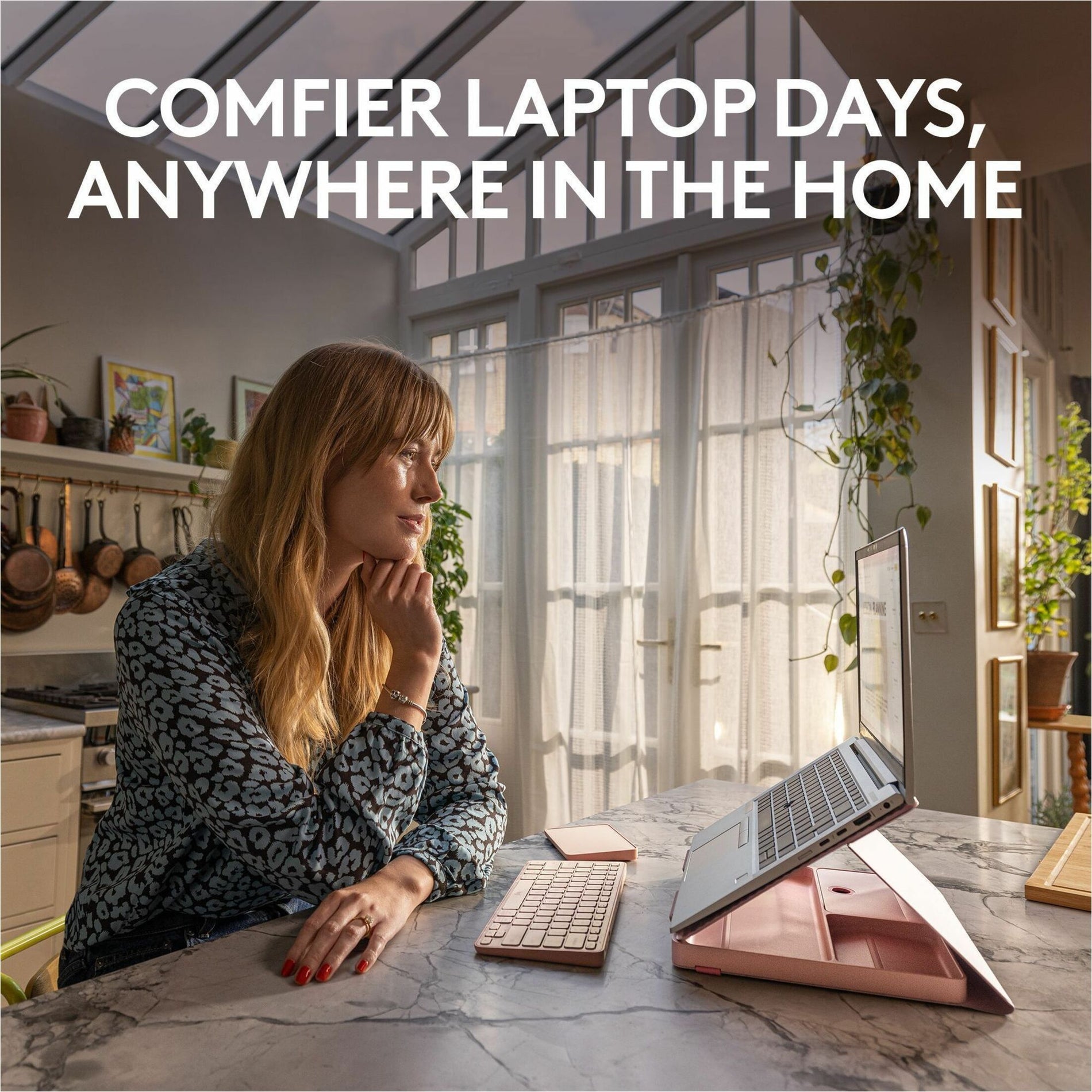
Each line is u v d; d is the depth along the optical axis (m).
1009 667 2.70
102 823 1.10
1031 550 3.23
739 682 3.13
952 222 2.50
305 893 0.93
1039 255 3.91
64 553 3.16
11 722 2.66
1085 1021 0.71
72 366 3.29
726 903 0.81
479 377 4.02
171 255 3.62
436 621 1.07
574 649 3.56
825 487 2.96
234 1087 0.60
